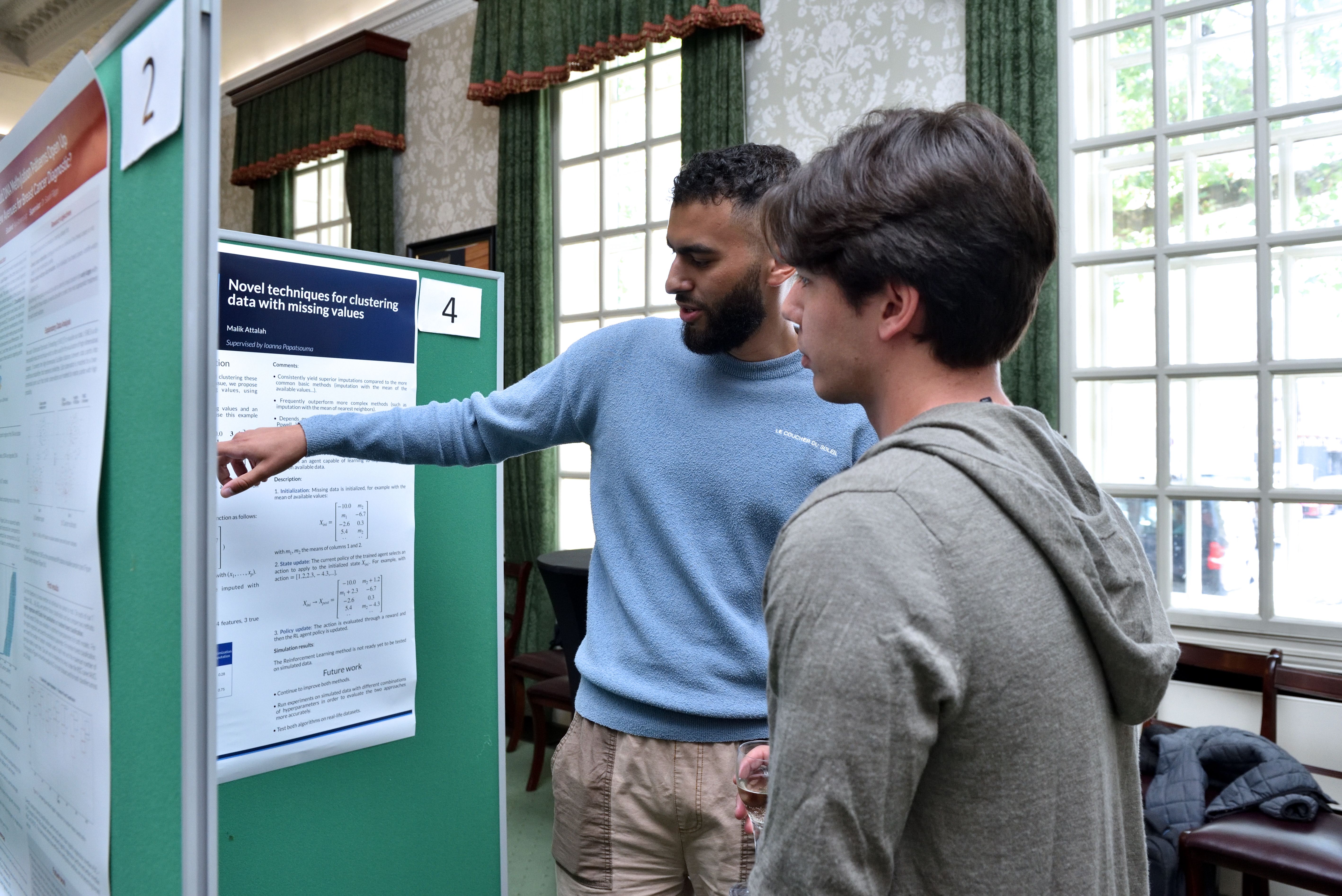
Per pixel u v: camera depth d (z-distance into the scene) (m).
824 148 0.68
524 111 3.97
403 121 4.59
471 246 4.27
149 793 0.78
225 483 1.14
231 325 1.22
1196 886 1.98
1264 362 2.36
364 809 1.40
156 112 0.73
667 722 1.19
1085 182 2.66
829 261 0.65
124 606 0.81
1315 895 2.29
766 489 1.19
